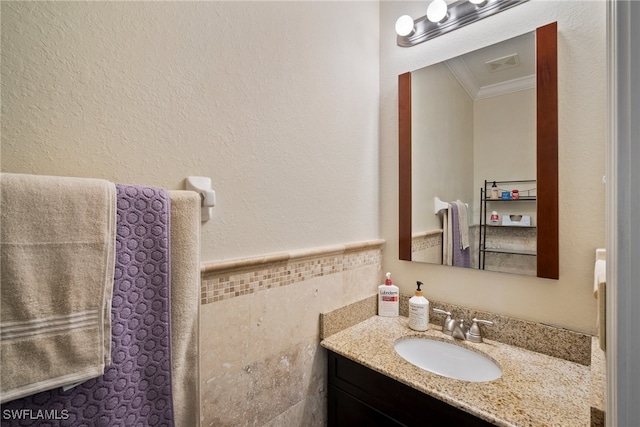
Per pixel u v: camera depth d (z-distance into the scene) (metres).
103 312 0.54
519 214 1.10
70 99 0.62
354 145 1.32
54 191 0.50
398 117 1.40
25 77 0.58
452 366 1.13
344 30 1.27
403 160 1.39
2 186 0.46
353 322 1.28
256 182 0.94
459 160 1.24
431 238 1.32
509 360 1.00
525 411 0.75
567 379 0.89
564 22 1.02
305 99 1.10
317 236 1.15
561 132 1.02
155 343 0.61
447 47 1.28
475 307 1.21
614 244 0.39
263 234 0.96
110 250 0.55
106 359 0.54
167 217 0.63
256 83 0.94
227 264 0.85
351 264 1.29
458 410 0.82
